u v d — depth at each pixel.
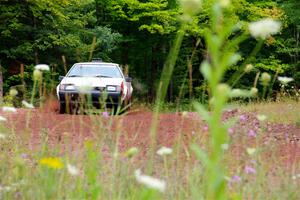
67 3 38.47
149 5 42.78
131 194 4.49
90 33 42.06
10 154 6.66
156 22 44.09
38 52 39.91
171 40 46.88
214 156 1.83
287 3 34.72
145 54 49.91
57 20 39.03
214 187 1.83
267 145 6.97
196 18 38.03
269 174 6.22
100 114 5.55
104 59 43.72
